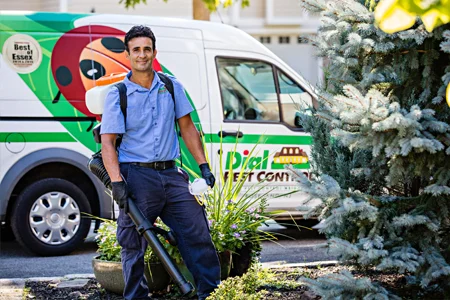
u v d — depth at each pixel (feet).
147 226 18.12
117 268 21.27
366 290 17.57
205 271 18.90
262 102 33.99
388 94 19.85
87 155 31.19
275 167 33.50
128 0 46.65
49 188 30.86
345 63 19.39
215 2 37.45
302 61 75.46
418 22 18.37
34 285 23.26
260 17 75.31
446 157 18.15
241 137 33.19
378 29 18.37
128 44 18.69
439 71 19.31
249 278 19.69
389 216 18.84
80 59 31.35
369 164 20.34
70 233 31.27
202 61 33.12
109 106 18.47
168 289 21.52
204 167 19.61
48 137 30.76
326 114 19.20
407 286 20.90
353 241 19.67
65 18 31.50
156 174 18.70
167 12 69.56
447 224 19.26
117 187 18.15
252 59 34.12
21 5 65.62
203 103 32.89
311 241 34.99
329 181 17.97
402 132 16.88
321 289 17.71
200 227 18.92
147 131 18.74
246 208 22.59
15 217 30.60
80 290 22.58
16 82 30.55
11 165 30.25
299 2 20.26
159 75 19.34
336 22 19.21
